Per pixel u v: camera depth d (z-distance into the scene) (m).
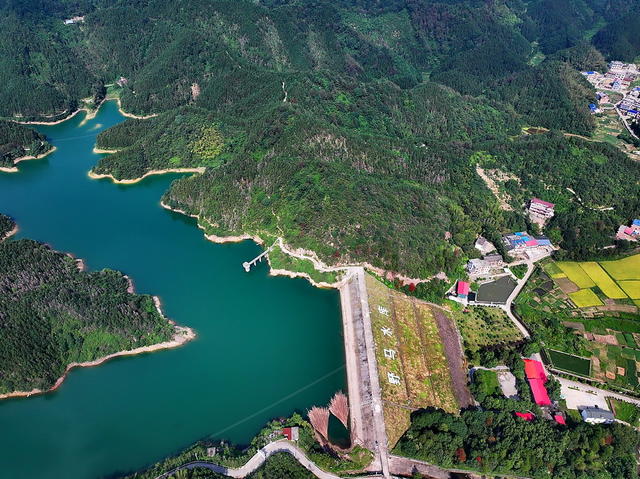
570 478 143.25
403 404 166.88
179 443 159.00
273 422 161.12
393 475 147.50
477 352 185.62
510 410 163.75
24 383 173.75
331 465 146.75
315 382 179.25
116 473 151.38
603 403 168.88
